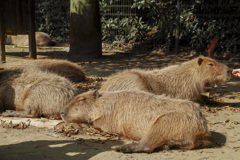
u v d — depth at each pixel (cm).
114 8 1547
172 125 364
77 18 1161
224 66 562
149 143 363
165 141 367
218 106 612
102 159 343
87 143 394
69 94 497
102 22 1528
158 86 541
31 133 428
